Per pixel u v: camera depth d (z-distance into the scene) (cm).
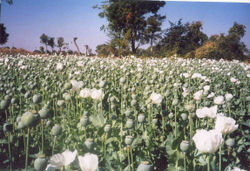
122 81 519
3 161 303
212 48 2745
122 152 284
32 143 335
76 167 222
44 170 183
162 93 543
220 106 501
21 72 866
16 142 324
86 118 281
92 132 336
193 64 1557
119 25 4862
